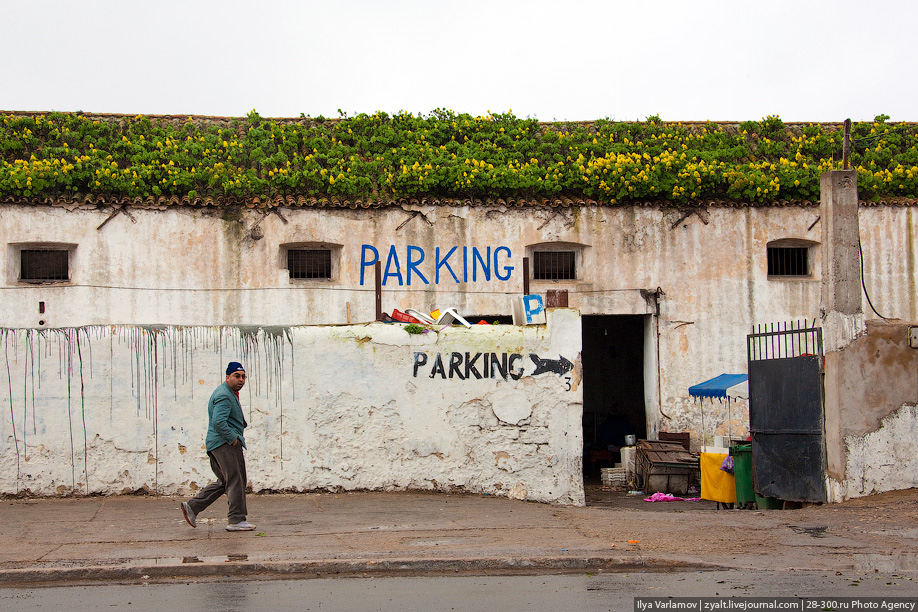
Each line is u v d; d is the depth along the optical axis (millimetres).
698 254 18078
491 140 19891
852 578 7262
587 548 8258
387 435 11773
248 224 17156
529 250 17984
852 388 11398
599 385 22844
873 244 18234
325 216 17344
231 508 9031
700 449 17594
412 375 11852
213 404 9000
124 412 11336
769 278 18312
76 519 9750
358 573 7504
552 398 12008
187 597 6609
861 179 18250
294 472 11602
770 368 12523
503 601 6469
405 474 11766
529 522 9844
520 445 11922
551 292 12859
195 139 18938
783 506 12398
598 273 17891
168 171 17047
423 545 8336
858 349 11469
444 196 17766
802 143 20031
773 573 7465
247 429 11547
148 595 6684
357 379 11766
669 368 17828
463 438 11867
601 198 17875
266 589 6895
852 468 11297
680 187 17797
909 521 9844
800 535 9156
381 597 6609
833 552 8320
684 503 14820
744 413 17562
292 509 10555
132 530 9102
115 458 11297
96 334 11344
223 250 17062
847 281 11547
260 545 8297
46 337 11258
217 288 17000
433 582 7168
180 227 16984
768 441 12500
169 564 7410
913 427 11523
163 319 16781
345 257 17359
